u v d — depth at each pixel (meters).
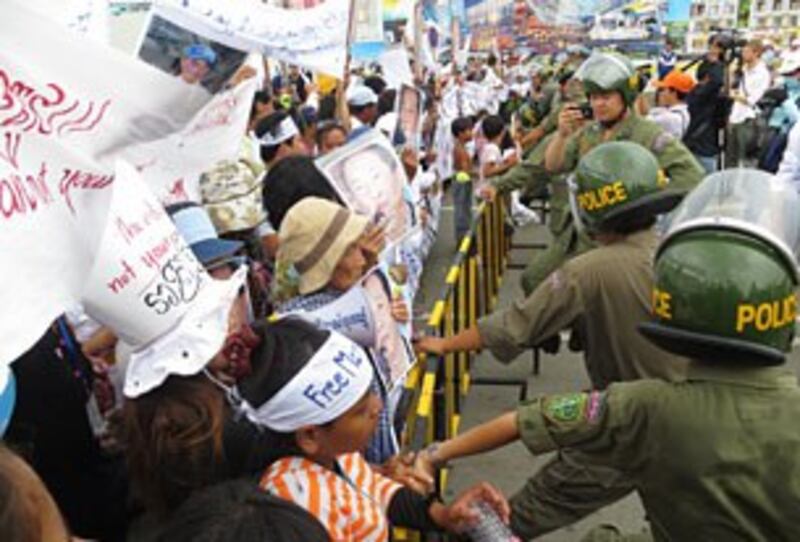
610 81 4.28
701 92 10.08
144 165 2.12
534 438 1.96
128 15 2.67
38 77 1.60
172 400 1.74
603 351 2.81
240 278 1.88
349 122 5.76
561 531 4.11
